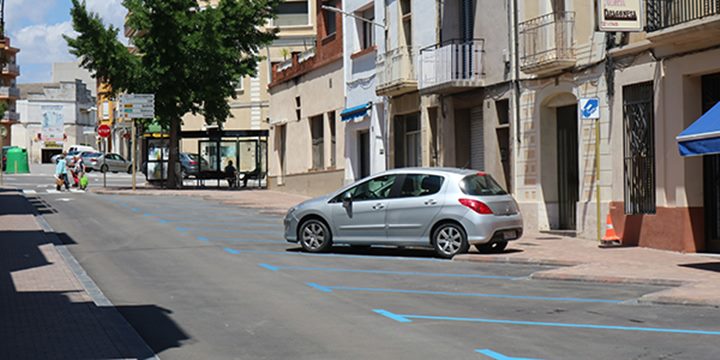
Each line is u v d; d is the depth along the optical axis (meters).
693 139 13.90
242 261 16.67
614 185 19.23
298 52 38.41
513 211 17.38
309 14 58.75
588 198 20.14
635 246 18.53
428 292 12.90
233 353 8.77
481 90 24.03
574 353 8.60
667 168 17.72
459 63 24.31
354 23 32.09
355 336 9.56
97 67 40.28
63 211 27.98
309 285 13.59
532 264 16.20
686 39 16.81
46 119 109.56
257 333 9.79
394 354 8.62
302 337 9.53
